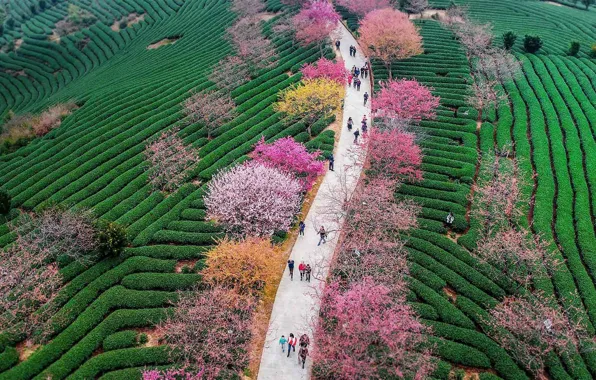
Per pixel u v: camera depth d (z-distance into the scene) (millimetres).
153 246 45188
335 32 85750
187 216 48844
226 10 103625
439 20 93688
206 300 36844
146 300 40312
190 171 54594
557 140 58219
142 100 71500
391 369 32219
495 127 62281
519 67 74625
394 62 76188
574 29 94500
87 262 43219
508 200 46281
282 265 44500
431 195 50906
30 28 126812
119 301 40156
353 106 67375
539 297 40156
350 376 31781
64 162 58812
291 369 36438
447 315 39156
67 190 53031
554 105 65812
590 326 38219
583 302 40375
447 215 48219
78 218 45406
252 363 36906
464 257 44156
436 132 60688
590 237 45438
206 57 84812
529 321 36344
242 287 40094
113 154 58719
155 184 52875
